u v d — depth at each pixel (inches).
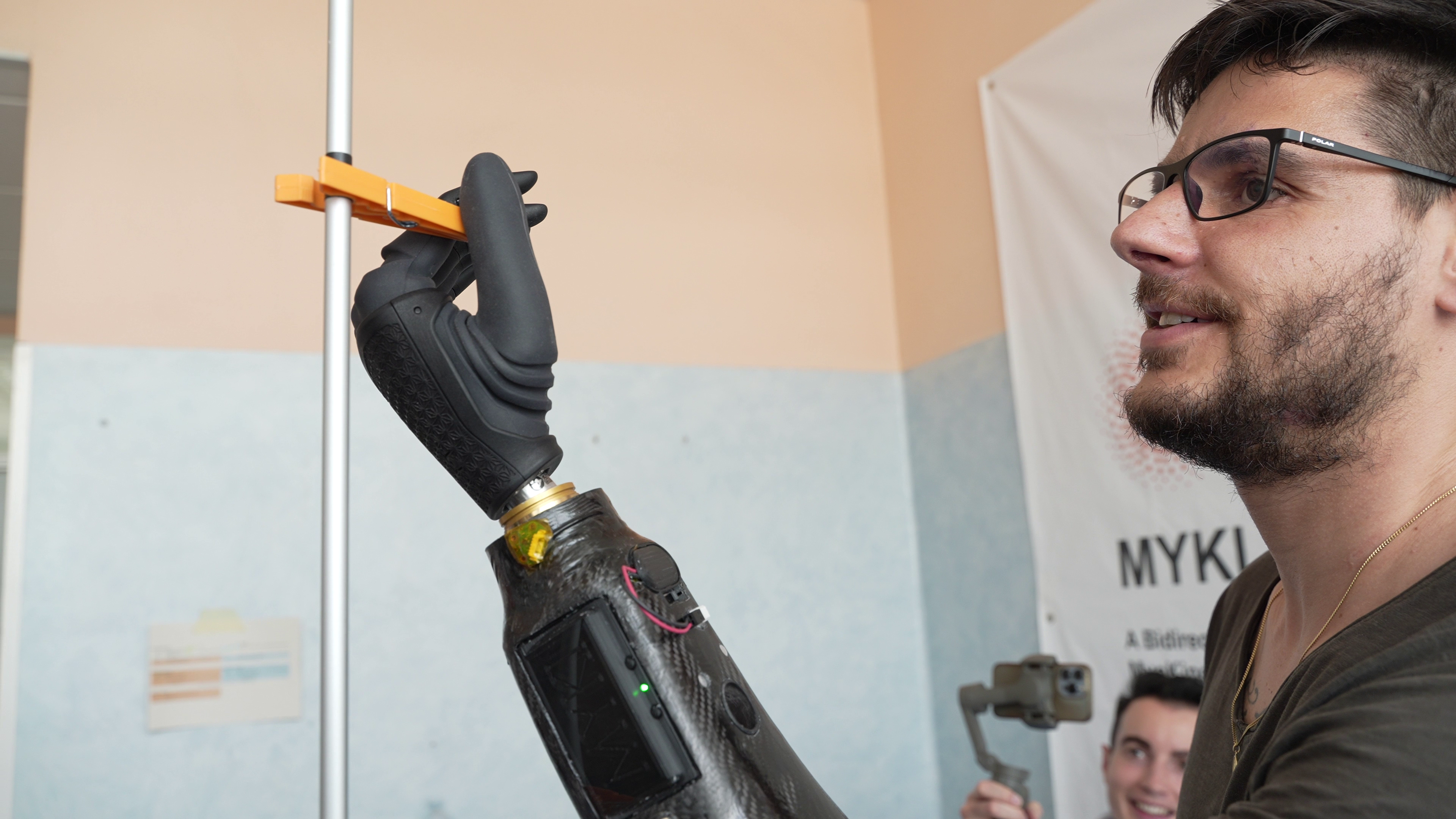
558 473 115.0
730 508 122.8
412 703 102.9
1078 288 104.7
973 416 122.3
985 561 119.2
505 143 120.0
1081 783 100.7
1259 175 20.3
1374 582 19.5
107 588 94.8
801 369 131.0
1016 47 116.6
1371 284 19.0
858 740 123.1
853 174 140.4
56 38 102.0
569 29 126.2
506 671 107.0
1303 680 18.5
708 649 20.1
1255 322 19.7
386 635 103.3
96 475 96.3
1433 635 15.9
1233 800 19.9
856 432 132.3
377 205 19.4
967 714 71.1
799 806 19.0
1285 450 19.8
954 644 124.0
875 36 144.9
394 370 20.2
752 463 125.3
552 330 20.6
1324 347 19.1
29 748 90.2
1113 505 99.2
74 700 92.1
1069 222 106.1
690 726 18.8
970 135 124.4
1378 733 14.9
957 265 126.3
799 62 140.3
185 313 101.7
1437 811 13.9
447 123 117.5
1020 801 63.6
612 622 19.4
